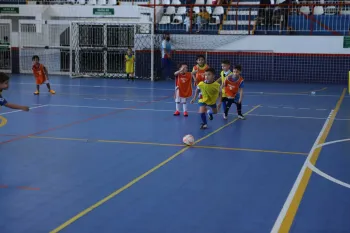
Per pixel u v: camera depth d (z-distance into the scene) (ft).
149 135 29.25
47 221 14.60
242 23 77.36
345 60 68.18
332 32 70.13
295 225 14.46
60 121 33.96
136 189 18.04
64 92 53.83
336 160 23.11
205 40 72.90
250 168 21.47
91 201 16.57
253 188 18.34
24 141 26.86
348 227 14.34
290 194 17.58
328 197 17.26
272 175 20.27
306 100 49.14
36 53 79.82
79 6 78.33
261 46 71.10
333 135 29.91
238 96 36.76
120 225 14.30
